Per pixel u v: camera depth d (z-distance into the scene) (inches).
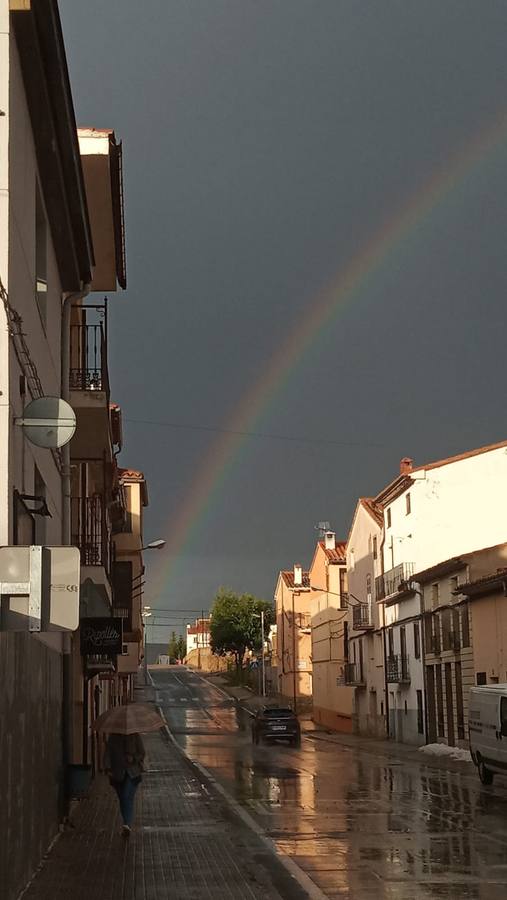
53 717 534.3
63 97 467.5
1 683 339.3
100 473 1103.0
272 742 1887.3
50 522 558.9
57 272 611.8
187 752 1588.3
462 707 1601.9
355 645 2517.2
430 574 1759.4
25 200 441.1
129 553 1951.3
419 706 1879.9
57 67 444.8
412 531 1968.5
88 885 419.8
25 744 404.2
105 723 576.1
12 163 393.7
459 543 1918.1
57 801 558.6
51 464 567.8
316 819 685.9
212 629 4512.8
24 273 435.5
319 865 491.8
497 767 917.8
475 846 557.3
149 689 4133.9
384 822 670.5
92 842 549.6
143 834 589.0
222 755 1519.4
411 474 1942.7
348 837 594.2
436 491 1939.0
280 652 3713.1
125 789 569.9
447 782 1020.5
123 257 890.1
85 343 804.0
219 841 563.5
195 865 476.4
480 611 1510.8
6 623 306.5
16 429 396.2
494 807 768.3
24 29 406.3
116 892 405.7
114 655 980.6
